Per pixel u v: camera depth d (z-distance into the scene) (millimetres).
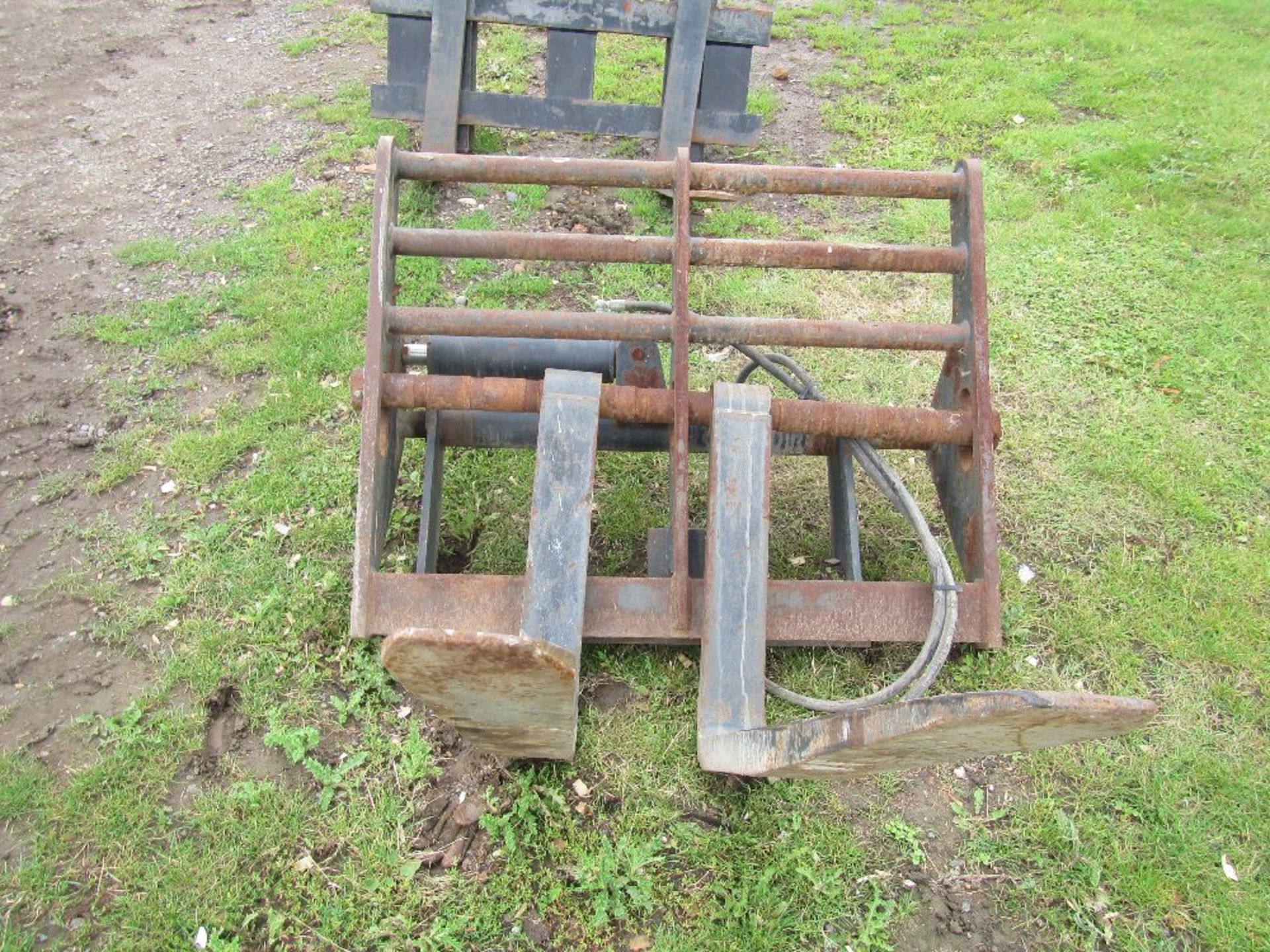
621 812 1758
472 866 1680
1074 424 2629
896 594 1911
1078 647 2082
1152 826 1780
